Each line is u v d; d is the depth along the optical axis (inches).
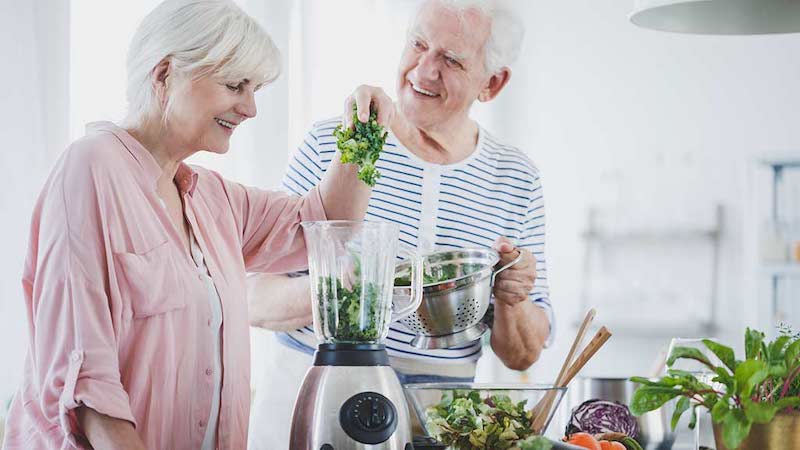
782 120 203.5
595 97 208.4
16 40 122.9
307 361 90.8
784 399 60.8
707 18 79.7
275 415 91.4
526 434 64.3
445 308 79.6
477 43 93.4
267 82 73.2
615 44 207.8
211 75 69.2
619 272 208.1
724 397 61.6
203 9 68.8
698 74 205.9
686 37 205.8
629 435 73.1
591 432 73.4
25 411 66.6
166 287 67.7
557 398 65.5
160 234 68.6
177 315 68.9
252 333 141.1
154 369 67.1
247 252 82.9
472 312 81.0
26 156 123.3
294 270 85.5
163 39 68.6
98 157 66.1
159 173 69.9
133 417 63.4
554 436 83.2
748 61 204.4
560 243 209.8
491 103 209.0
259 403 93.1
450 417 64.6
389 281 64.2
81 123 128.7
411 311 71.2
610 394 74.6
